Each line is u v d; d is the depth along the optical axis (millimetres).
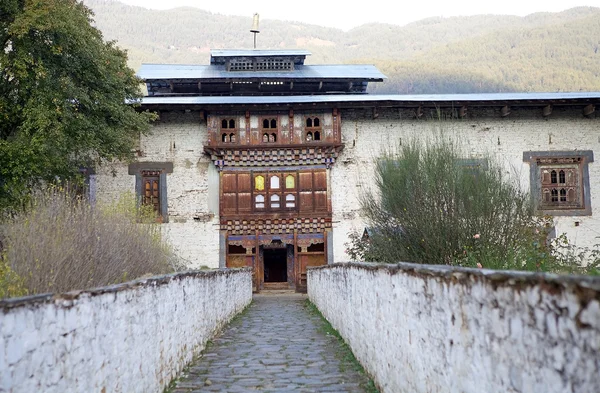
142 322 6723
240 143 28344
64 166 20562
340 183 28656
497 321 3607
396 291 6559
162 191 28312
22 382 3621
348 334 11008
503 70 108250
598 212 28031
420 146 14164
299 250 28609
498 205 11336
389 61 114000
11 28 17469
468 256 10703
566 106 28672
